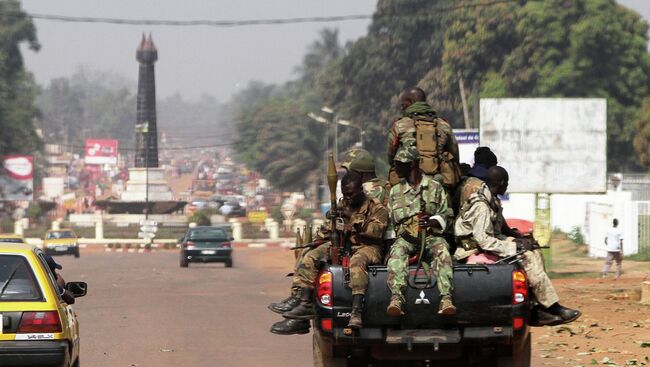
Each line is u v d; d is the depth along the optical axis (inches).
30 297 1094.4
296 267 1130.7
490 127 3518.7
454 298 1000.9
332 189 1061.1
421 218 1017.5
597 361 1476.4
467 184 1096.8
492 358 1072.8
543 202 3575.3
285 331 1125.7
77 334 1254.3
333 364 1055.0
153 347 1689.2
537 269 1044.5
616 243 3353.8
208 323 2117.4
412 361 1112.8
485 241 1063.0
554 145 3511.3
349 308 1000.9
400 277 991.6
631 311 2220.7
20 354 1066.1
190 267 4980.3
